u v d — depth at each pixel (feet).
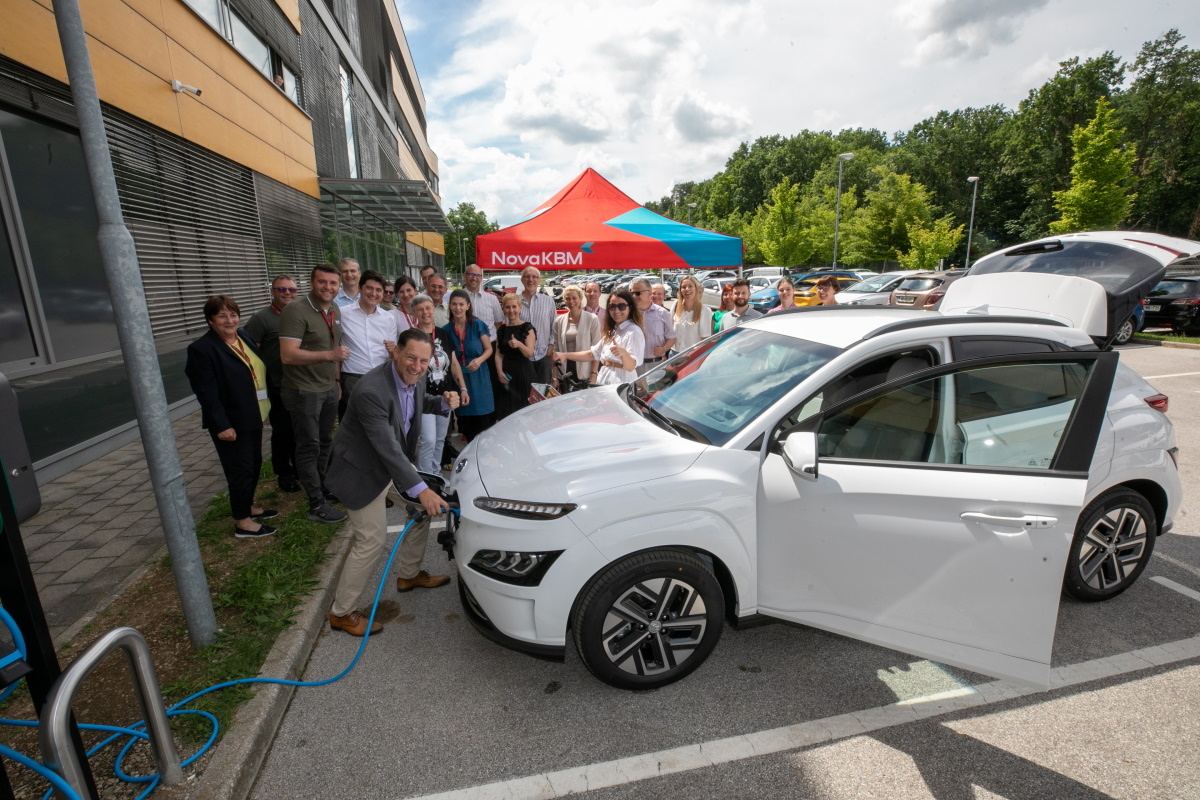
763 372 10.25
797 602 8.89
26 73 18.60
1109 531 10.94
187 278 28.25
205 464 19.85
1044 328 10.21
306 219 46.06
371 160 83.82
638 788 7.37
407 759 7.86
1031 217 175.73
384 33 99.60
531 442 10.36
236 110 33.60
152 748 6.89
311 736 8.27
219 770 7.26
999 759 7.79
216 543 13.50
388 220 77.61
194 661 9.37
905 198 134.41
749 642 10.37
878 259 143.33
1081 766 7.66
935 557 8.18
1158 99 157.38
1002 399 8.63
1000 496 7.90
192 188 28.89
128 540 14.10
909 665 9.76
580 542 8.27
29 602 5.43
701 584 8.79
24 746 7.82
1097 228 94.53
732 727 8.38
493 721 8.53
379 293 16.48
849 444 8.94
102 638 5.92
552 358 22.33
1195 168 153.07
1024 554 7.86
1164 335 47.65
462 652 10.17
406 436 11.42
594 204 21.22
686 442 9.30
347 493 10.03
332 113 60.90
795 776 7.53
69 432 19.67
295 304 14.06
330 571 12.29
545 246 19.77
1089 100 162.30
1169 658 9.75
